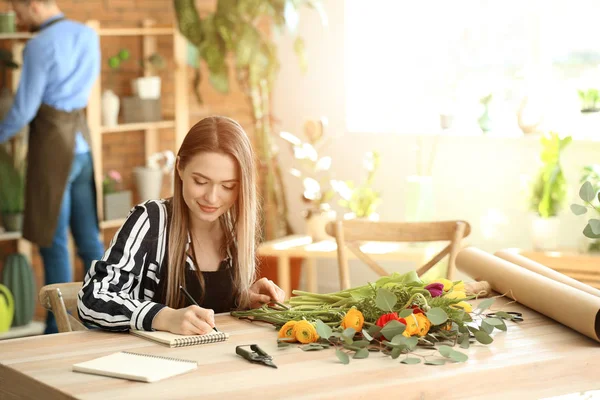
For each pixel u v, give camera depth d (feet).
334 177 19.22
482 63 17.25
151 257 7.67
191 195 7.39
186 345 6.65
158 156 18.61
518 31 16.70
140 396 5.42
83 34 15.71
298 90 19.69
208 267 7.97
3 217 16.60
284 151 19.92
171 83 19.27
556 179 14.70
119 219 17.88
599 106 15.26
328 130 19.29
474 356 6.35
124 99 18.11
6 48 16.90
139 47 19.01
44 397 5.71
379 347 6.47
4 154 16.49
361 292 7.06
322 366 6.06
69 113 15.61
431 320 6.38
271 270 17.34
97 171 17.38
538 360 6.26
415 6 18.10
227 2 17.26
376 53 18.70
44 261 15.98
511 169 16.55
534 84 16.52
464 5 17.40
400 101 18.48
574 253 14.40
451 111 17.25
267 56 17.80
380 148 18.40
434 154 17.57
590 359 6.43
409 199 16.03
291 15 17.28
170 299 7.74
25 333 16.12
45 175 15.43
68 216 15.89
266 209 18.39
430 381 5.79
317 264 19.44
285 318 7.18
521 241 16.49
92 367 5.94
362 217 16.14
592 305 6.81
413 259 14.99
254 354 6.22
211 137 7.34
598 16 15.61
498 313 6.94
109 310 7.02
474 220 17.13
